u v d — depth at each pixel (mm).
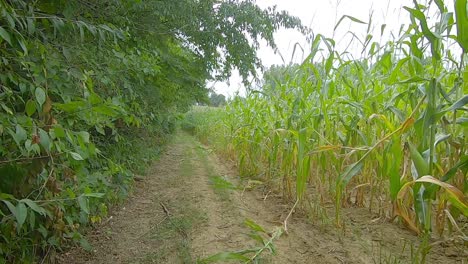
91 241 2961
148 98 4766
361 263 2234
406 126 1740
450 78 2277
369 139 2934
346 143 2918
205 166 6844
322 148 2400
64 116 1974
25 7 1729
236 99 6266
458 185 2453
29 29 1585
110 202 3715
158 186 5180
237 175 5816
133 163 5188
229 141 7336
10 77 1579
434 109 1603
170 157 8922
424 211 1767
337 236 2695
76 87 2121
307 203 3605
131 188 4562
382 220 3020
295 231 2863
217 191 4375
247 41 5734
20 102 1848
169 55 5004
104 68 2799
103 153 3746
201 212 3514
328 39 2543
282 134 3842
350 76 3240
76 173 2098
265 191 4324
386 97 2947
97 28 2148
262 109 4820
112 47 3045
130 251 2775
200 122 15820
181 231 3076
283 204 3744
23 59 1683
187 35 5242
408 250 2396
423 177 1477
